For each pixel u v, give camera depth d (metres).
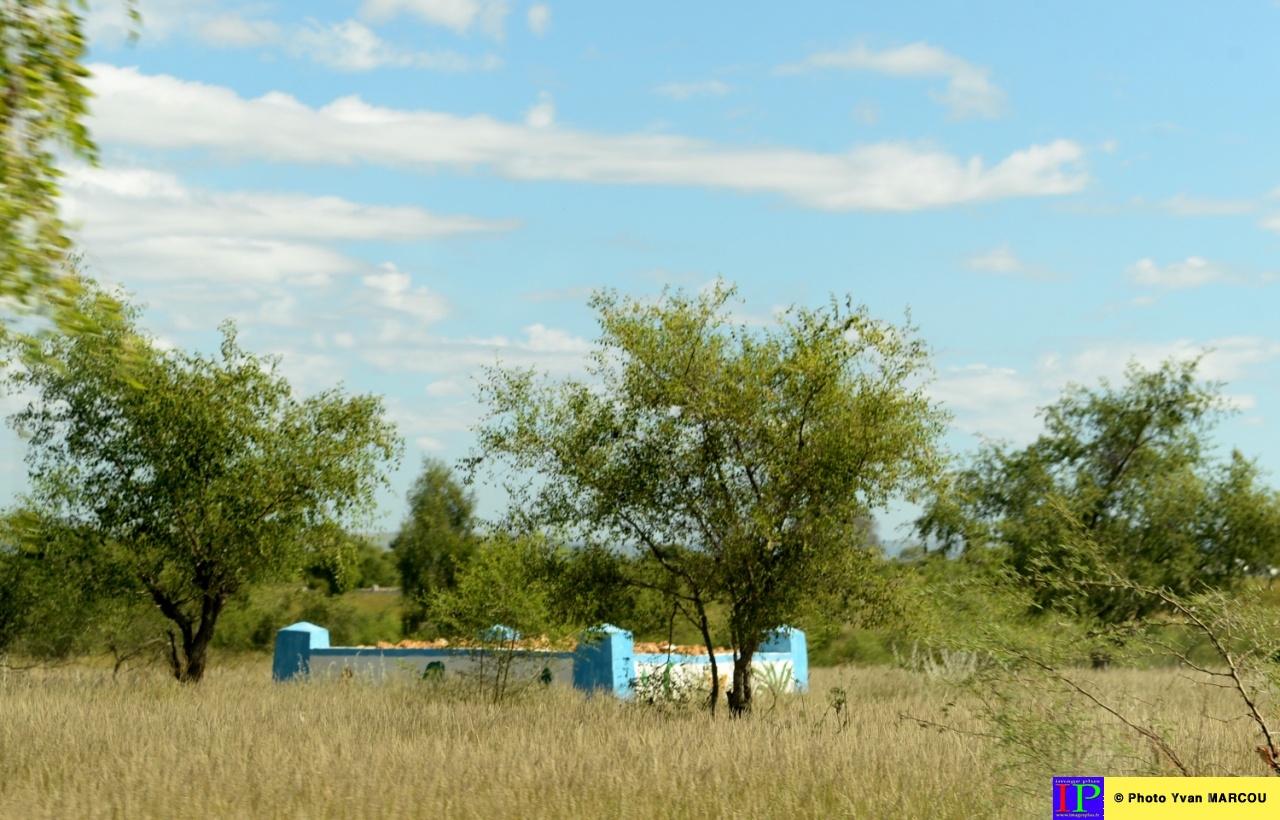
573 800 10.82
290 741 14.22
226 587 24.34
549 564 19.06
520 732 15.38
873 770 12.14
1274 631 10.04
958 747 13.31
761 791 11.44
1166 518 36.00
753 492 18.02
